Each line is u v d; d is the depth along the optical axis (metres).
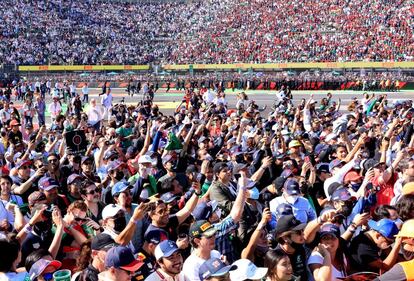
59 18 101.25
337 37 82.12
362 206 9.05
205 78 72.75
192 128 14.47
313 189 11.11
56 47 91.44
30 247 7.68
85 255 7.11
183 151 14.25
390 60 73.81
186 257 7.88
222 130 20.33
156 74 84.12
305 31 86.50
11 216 9.25
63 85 54.59
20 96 56.22
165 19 108.25
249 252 7.70
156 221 7.73
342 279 6.79
